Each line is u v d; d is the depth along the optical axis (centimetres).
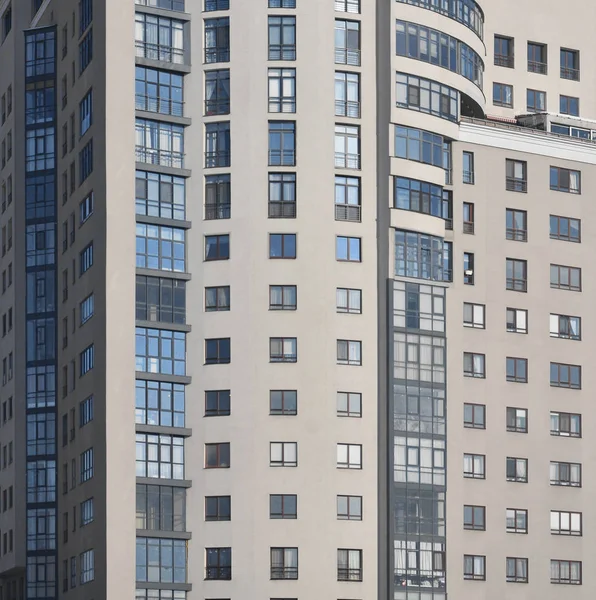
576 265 15175
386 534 13900
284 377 13962
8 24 16812
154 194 14200
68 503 14788
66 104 15500
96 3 14600
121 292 13962
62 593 14800
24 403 15575
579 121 15638
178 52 14450
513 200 15000
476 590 14212
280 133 14288
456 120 14825
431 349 14388
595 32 16188
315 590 13662
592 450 14950
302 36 14400
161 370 13975
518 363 14762
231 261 14125
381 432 14062
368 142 14412
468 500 14338
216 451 13900
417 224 14438
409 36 14600
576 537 14725
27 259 15788
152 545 13675
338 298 14162
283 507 13775
